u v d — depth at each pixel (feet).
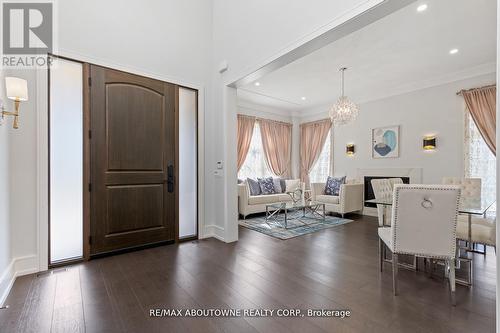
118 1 9.58
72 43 8.55
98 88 9.07
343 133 20.62
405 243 6.43
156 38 10.52
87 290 6.66
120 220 9.57
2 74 6.78
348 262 8.73
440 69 14.10
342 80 15.90
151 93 10.36
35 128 7.89
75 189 8.70
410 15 9.19
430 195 6.11
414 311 5.68
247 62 10.04
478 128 13.47
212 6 12.35
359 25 6.73
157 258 9.11
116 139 9.46
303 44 7.73
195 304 5.97
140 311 5.68
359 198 17.87
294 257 9.23
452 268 6.17
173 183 10.98
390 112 17.58
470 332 4.92
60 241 8.43
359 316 5.49
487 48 11.69
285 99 20.42
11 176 7.39
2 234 6.48
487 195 13.37
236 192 11.57
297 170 24.61
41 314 5.55
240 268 8.18
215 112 12.14
